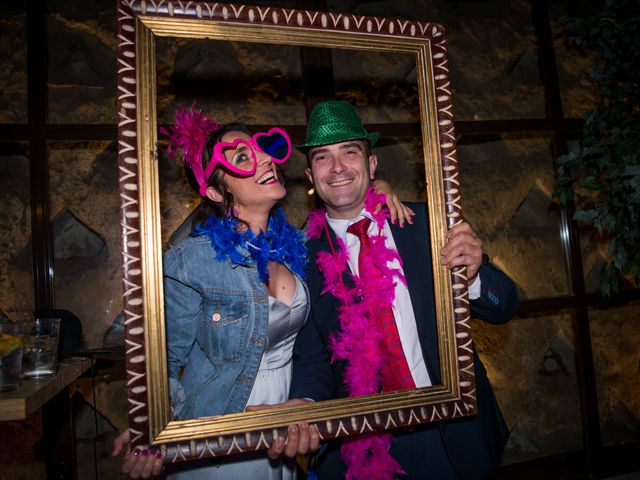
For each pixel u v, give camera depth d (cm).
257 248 105
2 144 174
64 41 183
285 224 120
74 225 180
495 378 212
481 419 113
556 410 216
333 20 94
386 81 211
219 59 195
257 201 105
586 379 210
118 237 180
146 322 80
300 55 201
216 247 101
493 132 213
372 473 114
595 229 229
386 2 223
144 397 79
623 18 144
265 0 199
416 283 118
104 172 181
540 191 227
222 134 110
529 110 228
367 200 128
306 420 86
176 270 99
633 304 229
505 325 216
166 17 85
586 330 213
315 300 124
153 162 82
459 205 97
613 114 154
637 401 224
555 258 224
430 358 111
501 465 205
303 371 115
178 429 80
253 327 102
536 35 230
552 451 212
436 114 98
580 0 240
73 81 182
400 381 114
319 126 122
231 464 100
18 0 180
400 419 91
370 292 117
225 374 100
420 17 225
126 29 83
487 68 227
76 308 174
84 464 169
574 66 235
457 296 95
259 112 196
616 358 225
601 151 153
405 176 208
